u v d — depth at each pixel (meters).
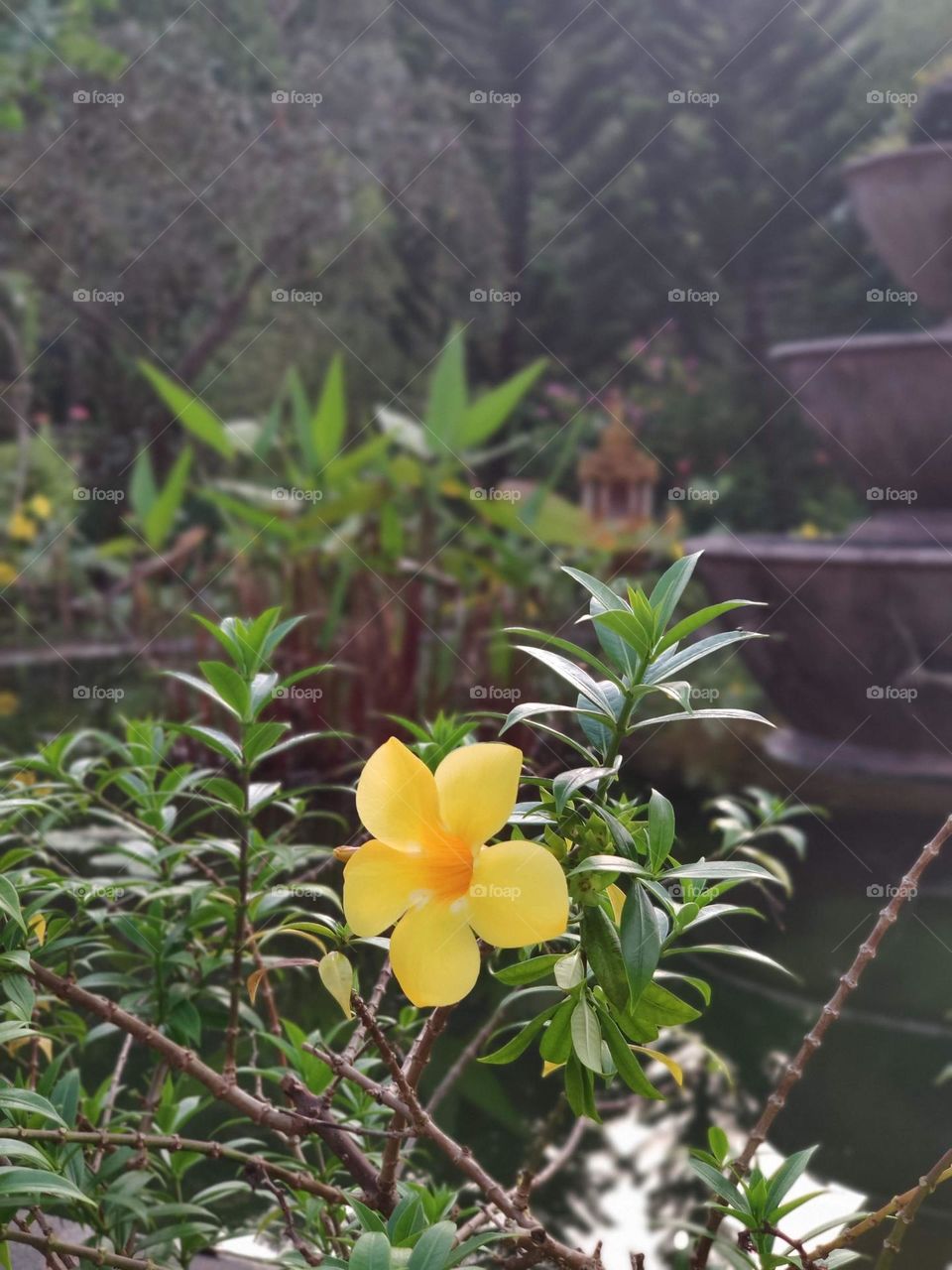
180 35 7.53
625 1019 0.78
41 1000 1.16
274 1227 1.41
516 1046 0.80
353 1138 1.07
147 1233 1.13
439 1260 0.67
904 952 2.45
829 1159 1.67
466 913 0.74
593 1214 1.51
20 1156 0.88
